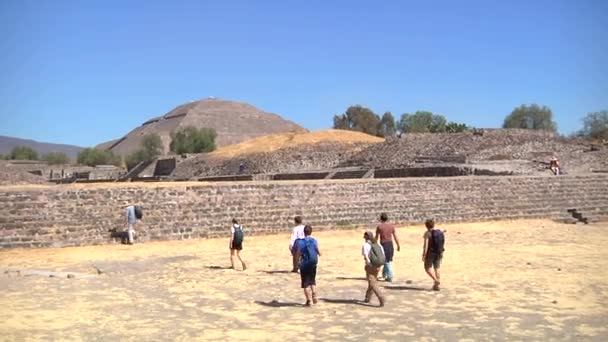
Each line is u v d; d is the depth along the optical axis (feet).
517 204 118.11
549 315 42.27
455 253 73.51
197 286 53.98
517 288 51.72
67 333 37.99
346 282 55.31
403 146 223.10
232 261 63.57
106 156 461.78
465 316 42.04
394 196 109.09
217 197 95.20
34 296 49.70
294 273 60.75
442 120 404.36
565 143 202.39
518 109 383.24
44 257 73.46
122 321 41.14
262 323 40.45
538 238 89.45
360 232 98.89
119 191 88.79
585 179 128.47
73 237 83.05
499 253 73.31
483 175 137.08
